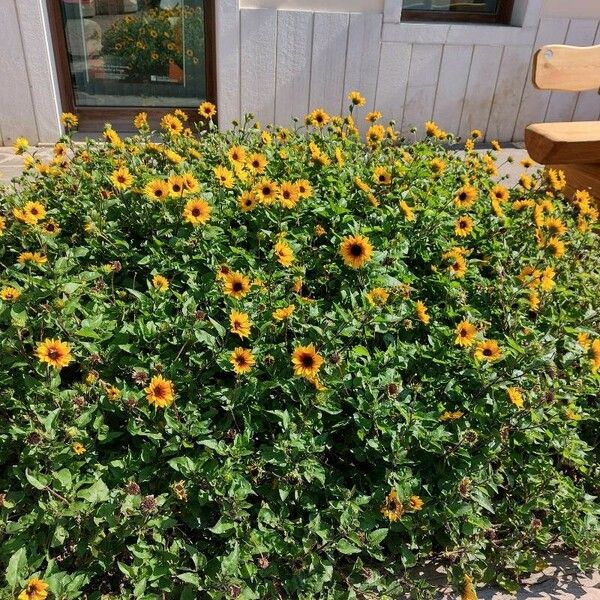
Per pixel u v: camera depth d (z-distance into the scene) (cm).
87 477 179
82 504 169
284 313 202
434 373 216
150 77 550
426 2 549
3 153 501
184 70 552
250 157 279
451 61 546
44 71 498
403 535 193
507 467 212
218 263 236
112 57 535
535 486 205
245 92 527
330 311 223
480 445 197
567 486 206
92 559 176
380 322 214
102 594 174
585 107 598
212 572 174
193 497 183
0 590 155
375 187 273
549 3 542
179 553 180
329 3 507
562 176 302
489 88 566
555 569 201
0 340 193
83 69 534
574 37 561
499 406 204
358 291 231
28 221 228
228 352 199
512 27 544
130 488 171
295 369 187
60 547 180
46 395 190
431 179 286
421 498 190
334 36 516
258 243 250
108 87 547
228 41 505
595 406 241
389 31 522
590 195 345
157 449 192
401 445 190
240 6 496
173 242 237
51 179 279
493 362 210
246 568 171
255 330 211
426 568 195
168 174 274
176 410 188
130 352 205
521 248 269
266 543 178
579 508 203
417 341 223
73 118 319
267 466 193
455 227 257
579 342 220
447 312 229
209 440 184
